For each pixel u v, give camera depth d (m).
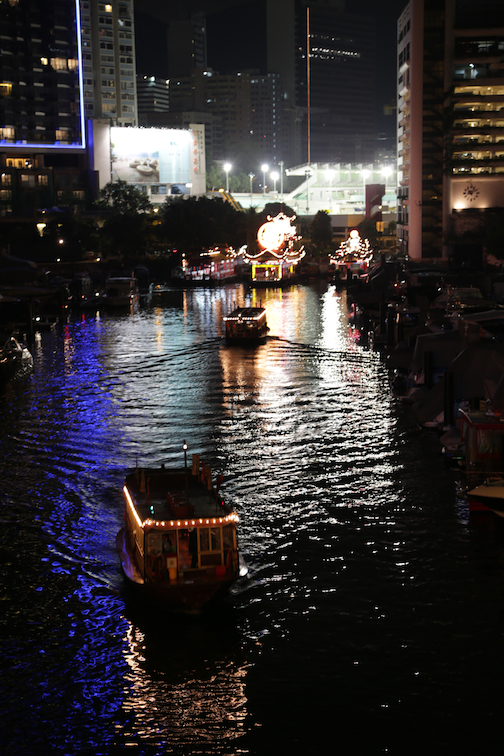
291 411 48.56
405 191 154.88
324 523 31.25
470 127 136.00
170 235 159.25
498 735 19.33
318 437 42.75
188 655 22.66
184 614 24.39
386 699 20.66
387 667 21.94
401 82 154.75
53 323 88.06
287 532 30.50
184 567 24.86
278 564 27.89
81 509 32.97
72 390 55.69
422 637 23.30
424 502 33.09
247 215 178.50
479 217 137.62
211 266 137.88
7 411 49.59
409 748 18.98
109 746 19.27
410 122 138.25
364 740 19.27
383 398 51.22
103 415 48.41
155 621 24.39
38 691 21.17
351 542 29.53
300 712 20.28
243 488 35.19
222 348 72.81
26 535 30.44
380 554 28.50
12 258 107.50
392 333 69.00
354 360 65.12
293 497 34.03
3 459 39.69
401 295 82.38
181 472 28.14
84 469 38.09
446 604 25.06
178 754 19.00
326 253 175.00
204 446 41.59
